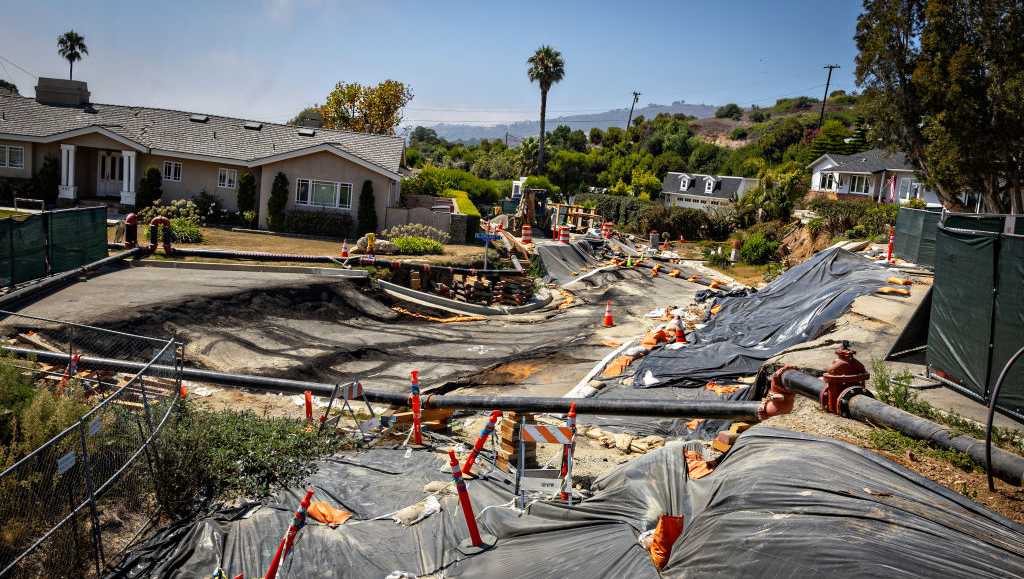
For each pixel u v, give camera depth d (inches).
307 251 1152.2
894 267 895.7
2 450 312.7
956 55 1248.8
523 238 1556.3
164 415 410.0
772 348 689.0
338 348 735.1
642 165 3919.8
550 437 370.0
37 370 470.0
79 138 1350.9
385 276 1060.5
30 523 295.1
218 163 1402.6
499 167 3575.3
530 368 725.3
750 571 222.2
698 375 633.0
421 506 360.5
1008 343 384.2
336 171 1389.0
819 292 788.6
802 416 393.1
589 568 267.3
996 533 223.8
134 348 605.3
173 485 366.0
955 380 438.9
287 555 315.6
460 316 1022.4
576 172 3794.3
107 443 354.6
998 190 1316.4
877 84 1454.2
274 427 451.5
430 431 496.4
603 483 375.6
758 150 4242.1
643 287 1327.5
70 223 808.9
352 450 454.3
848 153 3447.3
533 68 3376.0
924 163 1467.8
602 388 634.2
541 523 321.1
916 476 266.7
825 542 219.1
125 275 853.2
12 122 1376.7
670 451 370.6
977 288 411.2
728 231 2375.7
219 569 283.6
